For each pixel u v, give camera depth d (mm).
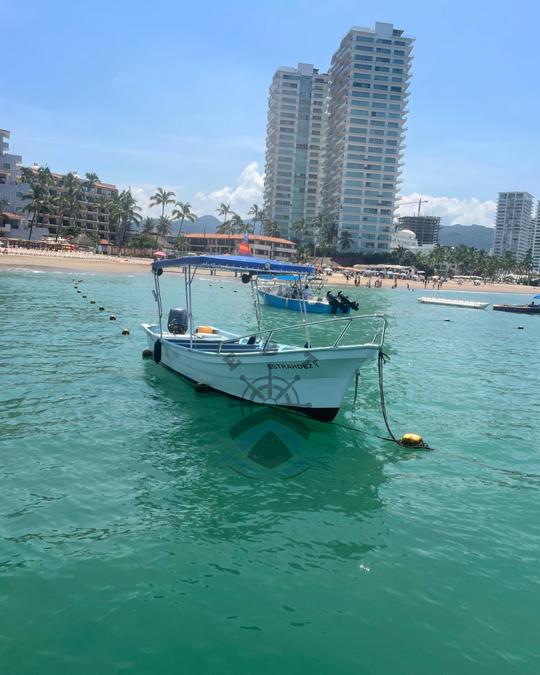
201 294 57750
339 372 12680
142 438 11875
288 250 161250
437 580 7207
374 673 5539
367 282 103438
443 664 5707
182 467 10453
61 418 12852
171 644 5773
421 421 14633
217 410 14156
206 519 8484
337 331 34031
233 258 15625
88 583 6699
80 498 8898
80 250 116125
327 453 11758
